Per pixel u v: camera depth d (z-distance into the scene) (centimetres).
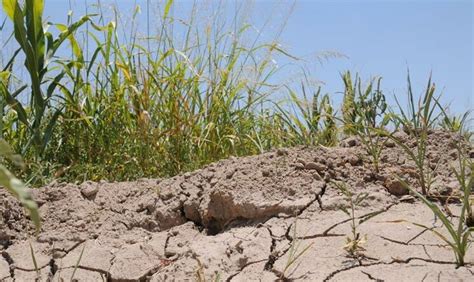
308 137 362
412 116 267
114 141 349
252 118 384
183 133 351
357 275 201
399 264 204
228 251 220
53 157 352
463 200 214
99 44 373
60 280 224
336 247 214
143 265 226
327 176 247
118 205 259
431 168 251
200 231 248
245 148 372
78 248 239
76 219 251
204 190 258
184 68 374
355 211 230
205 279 209
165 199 260
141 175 336
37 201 260
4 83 350
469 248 207
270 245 220
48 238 242
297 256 207
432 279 196
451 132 272
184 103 361
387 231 218
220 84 377
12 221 249
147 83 359
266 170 251
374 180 247
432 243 212
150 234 247
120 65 360
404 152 261
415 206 232
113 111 354
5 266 231
